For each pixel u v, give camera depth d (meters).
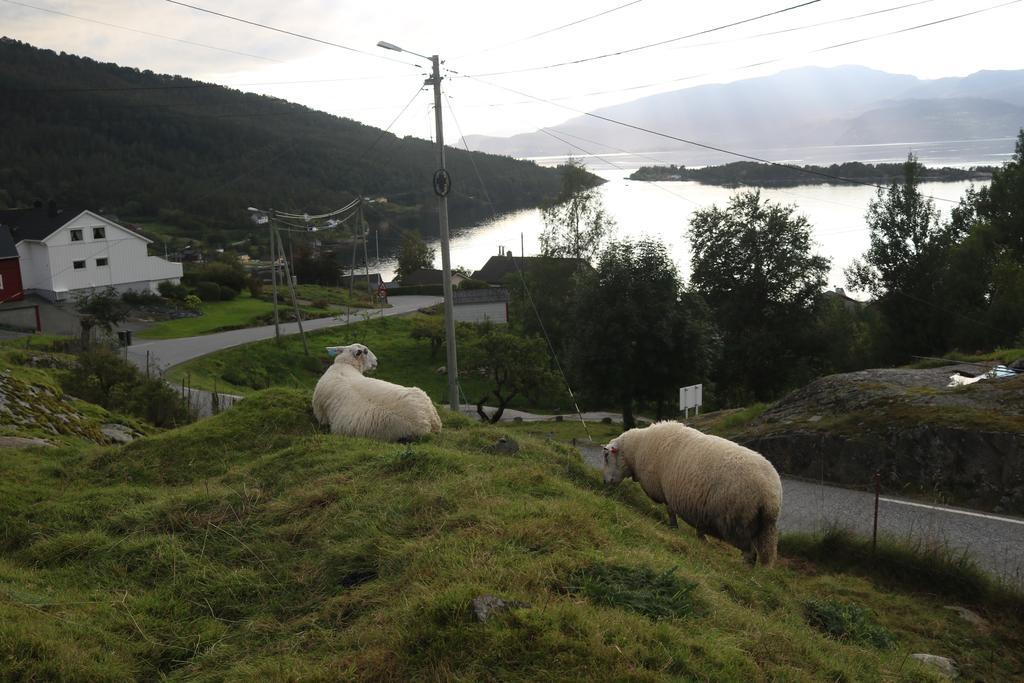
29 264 57.78
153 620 5.46
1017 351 21.95
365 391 10.04
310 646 4.83
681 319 29.97
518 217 151.75
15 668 4.39
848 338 42.38
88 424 14.52
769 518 7.92
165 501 7.63
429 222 141.62
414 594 4.88
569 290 52.03
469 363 38.00
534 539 5.65
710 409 41.75
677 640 4.45
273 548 6.43
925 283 35.56
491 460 8.41
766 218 40.06
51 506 7.83
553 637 4.17
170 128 132.38
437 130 19.64
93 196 107.94
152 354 43.78
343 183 121.19
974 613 8.41
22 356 27.38
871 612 7.89
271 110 157.12
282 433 10.14
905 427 14.14
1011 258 34.25
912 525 11.73
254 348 46.59
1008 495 12.43
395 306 70.38
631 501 9.76
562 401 43.56
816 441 15.32
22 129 120.62
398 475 7.50
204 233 105.62
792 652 5.12
